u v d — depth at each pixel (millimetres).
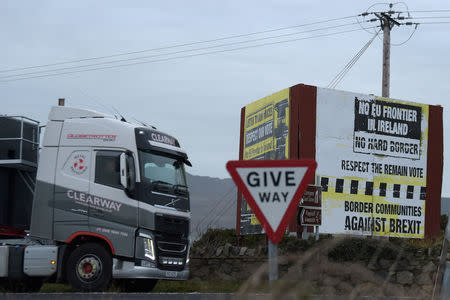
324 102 25094
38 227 16656
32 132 18344
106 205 16234
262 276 6148
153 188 16531
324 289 6129
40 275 16438
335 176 25078
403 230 26281
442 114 27672
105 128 16578
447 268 8570
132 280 18297
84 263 16172
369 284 6562
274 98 25625
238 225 25156
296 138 24375
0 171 17656
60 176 16641
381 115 26312
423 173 27016
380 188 26016
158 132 17203
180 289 18469
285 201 6527
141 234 16156
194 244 23656
